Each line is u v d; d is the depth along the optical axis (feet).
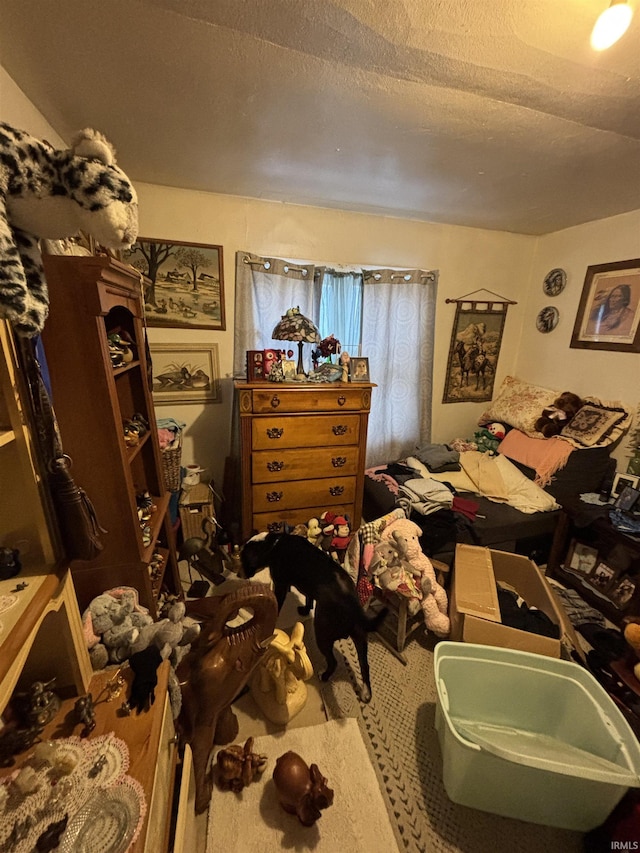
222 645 3.69
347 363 7.57
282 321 7.11
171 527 5.87
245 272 7.88
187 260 7.64
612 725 3.77
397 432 9.85
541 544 7.81
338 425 7.33
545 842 3.58
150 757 2.42
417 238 8.95
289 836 3.50
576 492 7.70
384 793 3.88
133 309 4.56
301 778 3.58
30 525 2.52
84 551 2.60
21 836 2.03
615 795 3.26
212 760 4.11
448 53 3.45
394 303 9.06
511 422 9.59
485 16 3.01
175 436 7.03
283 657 4.36
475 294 9.80
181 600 5.96
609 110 4.30
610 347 8.05
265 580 6.99
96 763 2.37
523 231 9.49
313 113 4.55
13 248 1.78
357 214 8.38
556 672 4.31
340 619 4.68
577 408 8.63
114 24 3.20
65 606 2.58
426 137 5.05
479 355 10.30
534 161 5.66
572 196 6.98
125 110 4.56
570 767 3.20
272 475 7.20
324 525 7.33
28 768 2.24
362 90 4.08
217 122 4.81
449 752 3.65
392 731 4.49
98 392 3.53
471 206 7.73
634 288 7.58
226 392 8.60
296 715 4.60
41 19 3.13
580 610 6.48
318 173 6.33
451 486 8.23
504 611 5.44
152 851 2.31
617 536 6.05
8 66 3.75
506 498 7.92
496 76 3.77
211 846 3.42
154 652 3.03
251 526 7.34
